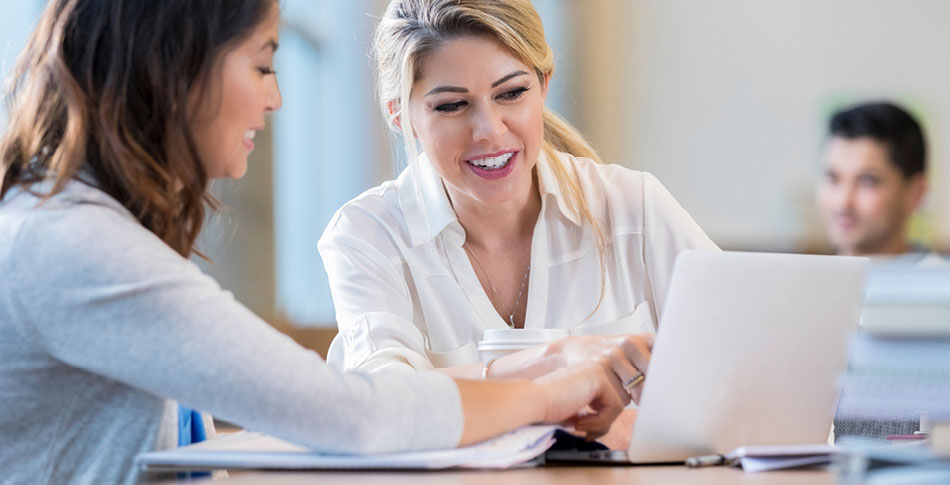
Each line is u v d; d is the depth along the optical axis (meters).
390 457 1.17
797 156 5.93
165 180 1.28
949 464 0.97
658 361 1.22
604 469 1.23
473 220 2.11
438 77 1.91
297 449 1.26
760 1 5.91
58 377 1.22
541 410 1.30
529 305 2.11
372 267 2.10
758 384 1.29
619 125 6.09
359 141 5.69
